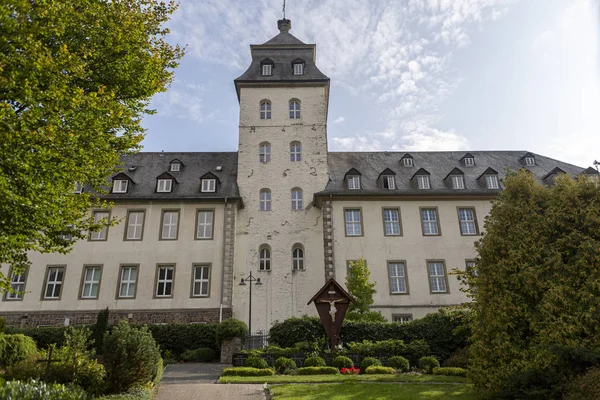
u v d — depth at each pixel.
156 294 28.50
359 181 32.31
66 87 10.98
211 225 30.44
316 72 36.84
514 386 10.27
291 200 32.59
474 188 32.38
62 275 28.64
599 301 10.45
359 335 20.44
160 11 15.80
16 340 15.86
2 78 9.77
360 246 30.03
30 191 10.70
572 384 9.00
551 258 11.41
